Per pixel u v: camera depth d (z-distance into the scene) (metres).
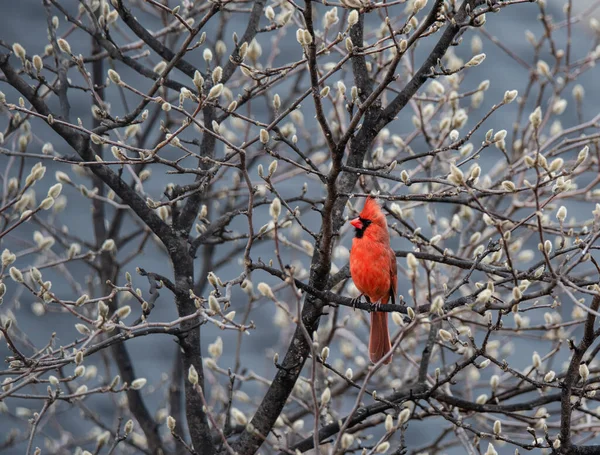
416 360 11.53
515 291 7.02
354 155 8.87
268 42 16.58
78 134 8.69
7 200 10.41
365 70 9.01
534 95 17.09
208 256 12.28
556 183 7.86
